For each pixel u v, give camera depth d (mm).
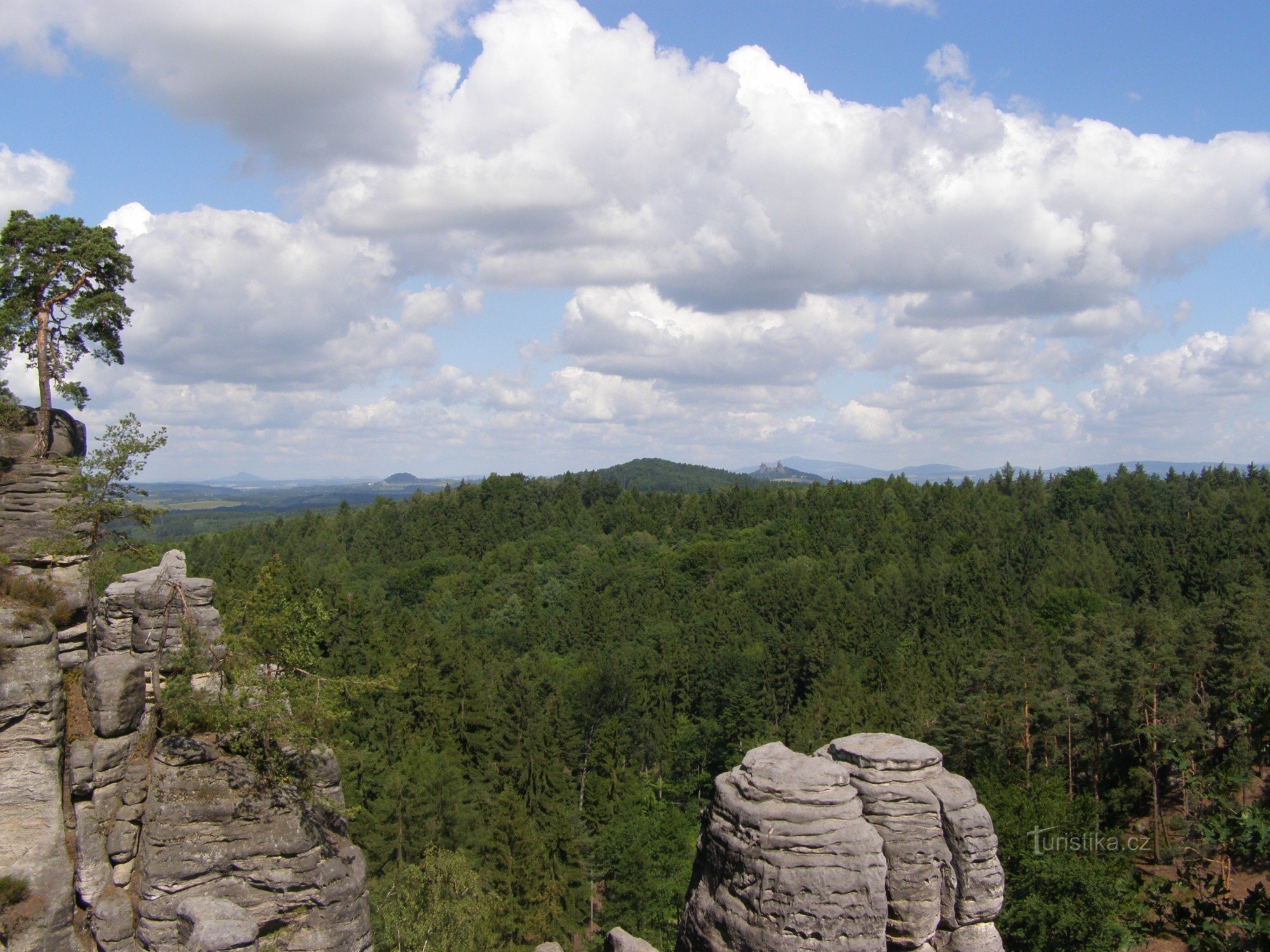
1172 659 70375
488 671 109625
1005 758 68875
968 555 163125
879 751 22766
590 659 129500
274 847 28781
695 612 148625
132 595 32688
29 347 41125
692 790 91375
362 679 32625
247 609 31859
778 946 18922
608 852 66938
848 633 126438
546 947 26484
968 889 21469
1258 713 18969
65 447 42438
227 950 23875
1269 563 140250
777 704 104562
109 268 42562
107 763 30016
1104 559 154625
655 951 22719
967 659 107125
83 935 28969
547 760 79125
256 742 30031
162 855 28000
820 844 19469
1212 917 17688
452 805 63781
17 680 29719
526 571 185250
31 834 29031
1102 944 44062
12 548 38438
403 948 42656
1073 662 84938
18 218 40719
